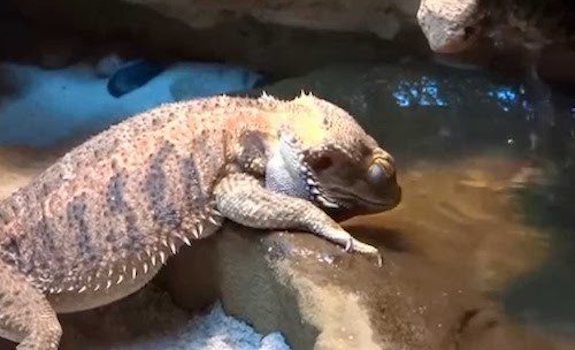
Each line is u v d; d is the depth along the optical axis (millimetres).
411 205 563
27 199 544
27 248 535
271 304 517
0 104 785
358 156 519
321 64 746
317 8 729
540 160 600
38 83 804
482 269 517
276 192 523
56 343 521
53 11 814
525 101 637
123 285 536
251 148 526
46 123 766
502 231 545
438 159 602
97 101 786
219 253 537
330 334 466
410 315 481
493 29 532
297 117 526
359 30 728
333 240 505
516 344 479
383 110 642
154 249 527
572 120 625
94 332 565
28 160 721
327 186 521
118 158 535
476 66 660
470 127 626
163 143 533
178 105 550
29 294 528
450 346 472
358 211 529
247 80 774
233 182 521
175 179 526
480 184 581
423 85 651
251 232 518
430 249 528
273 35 757
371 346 460
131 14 796
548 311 497
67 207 533
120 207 527
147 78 793
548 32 547
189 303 569
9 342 553
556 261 527
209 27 777
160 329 564
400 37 713
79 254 529
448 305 490
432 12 510
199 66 791
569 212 559
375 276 494
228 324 549
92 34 817
